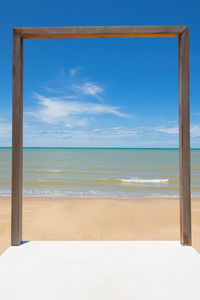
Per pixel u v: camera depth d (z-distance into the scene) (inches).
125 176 748.6
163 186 551.5
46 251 99.8
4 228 214.2
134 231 213.9
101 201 362.0
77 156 1809.8
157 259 92.4
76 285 74.2
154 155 1967.3
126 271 83.0
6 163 1152.2
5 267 85.7
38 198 392.8
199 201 361.1
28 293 70.1
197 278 78.6
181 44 104.1
